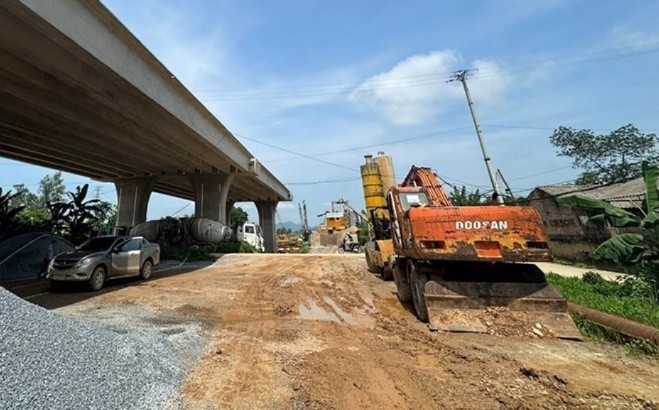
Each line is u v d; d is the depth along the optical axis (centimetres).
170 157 2628
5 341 400
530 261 705
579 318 723
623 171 3134
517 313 686
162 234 2836
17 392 343
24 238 1630
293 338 663
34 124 1788
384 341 642
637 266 977
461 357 549
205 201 3197
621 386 444
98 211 2706
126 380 424
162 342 586
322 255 2612
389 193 1042
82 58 1150
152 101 1572
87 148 2317
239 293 1132
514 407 392
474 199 2733
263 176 4016
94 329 547
